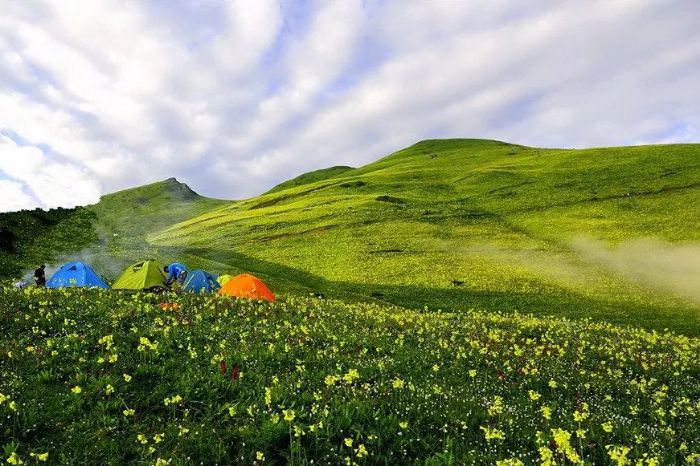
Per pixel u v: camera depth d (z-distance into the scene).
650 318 41.22
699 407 13.30
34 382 10.15
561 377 15.66
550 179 112.00
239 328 17.38
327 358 14.38
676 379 17.20
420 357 16.42
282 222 97.94
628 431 10.64
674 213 80.12
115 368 11.17
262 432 8.76
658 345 24.39
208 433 8.76
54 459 7.77
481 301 47.72
